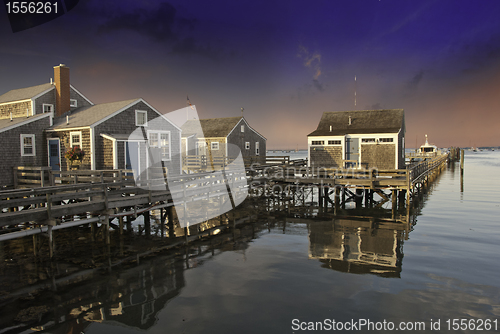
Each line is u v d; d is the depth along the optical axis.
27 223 10.39
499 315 6.41
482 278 8.17
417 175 21.00
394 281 8.05
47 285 7.87
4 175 16.80
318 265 9.23
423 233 12.63
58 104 22.27
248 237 12.24
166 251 10.53
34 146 18.47
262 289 7.67
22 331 5.95
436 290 7.52
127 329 6.01
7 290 7.60
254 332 5.91
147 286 7.85
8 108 23.80
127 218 13.38
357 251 10.51
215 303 7.00
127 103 19.25
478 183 30.05
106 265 9.24
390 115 27.52
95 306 6.88
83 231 12.75
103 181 12.51
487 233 12.52
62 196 9.44
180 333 5.89
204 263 9.45
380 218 15.60
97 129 17.61
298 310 6.68
